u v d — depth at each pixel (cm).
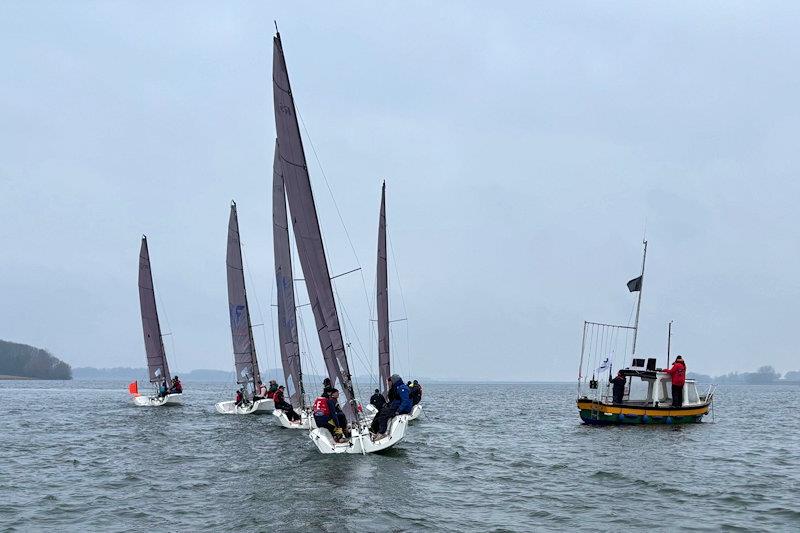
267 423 4078
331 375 2611
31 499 1873
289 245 3622
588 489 2011
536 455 2706
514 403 7875
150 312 5756
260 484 2050
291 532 1512
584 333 3859
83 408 5869
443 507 1758
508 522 1612
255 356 4941
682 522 1623
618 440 3212
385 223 4444
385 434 2611
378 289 4441
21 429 3812
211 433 3509
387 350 4444
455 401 8438
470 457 2636
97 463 2506
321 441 2541
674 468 2388
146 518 1655
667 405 3778
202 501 1834
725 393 14962
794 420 5025
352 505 1759
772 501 1861
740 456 2720
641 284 3934
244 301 4894
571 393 13838
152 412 5219
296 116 2553
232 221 4872
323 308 2588
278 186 3609
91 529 1559
